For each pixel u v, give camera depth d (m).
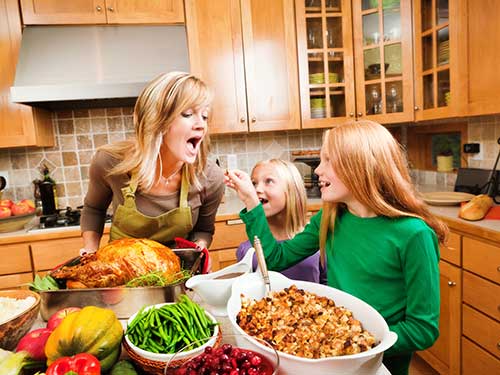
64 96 2.21
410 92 2.46
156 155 1.22
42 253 2.20
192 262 1.13
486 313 1.66
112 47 2.38
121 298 0.87
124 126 2.78
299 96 2.60
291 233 1.27
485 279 1.66
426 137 2.93
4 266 2.17
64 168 2.75
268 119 2.58
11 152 2.68
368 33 2.55
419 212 0.87
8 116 2.32
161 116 1.16
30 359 0.67
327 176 0.90
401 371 0.88
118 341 0.68
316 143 3.03
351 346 0.61
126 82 2.27
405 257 0.82
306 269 1.18
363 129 0.87
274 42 2.54
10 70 2.30
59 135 2.72
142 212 1.35
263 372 0.58
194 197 1.41
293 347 0.63
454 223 1.82
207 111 1.22
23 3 2.30
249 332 0.69
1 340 0.70
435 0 2.23
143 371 0.68
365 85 2.58
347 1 2.54
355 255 0.90
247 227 1.08
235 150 2.95
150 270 0.94
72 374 0.56
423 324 0.78
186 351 0.64
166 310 0.73
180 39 2.46
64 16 2.34
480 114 1.94
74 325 0.65
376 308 0.86
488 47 1.86
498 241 1.57
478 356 1.72
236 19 2.50
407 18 2.41
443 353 1.96
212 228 1.59
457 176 2.43
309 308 0.74
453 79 2.09
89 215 1.52
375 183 0.84
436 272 0.81
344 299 0.75
